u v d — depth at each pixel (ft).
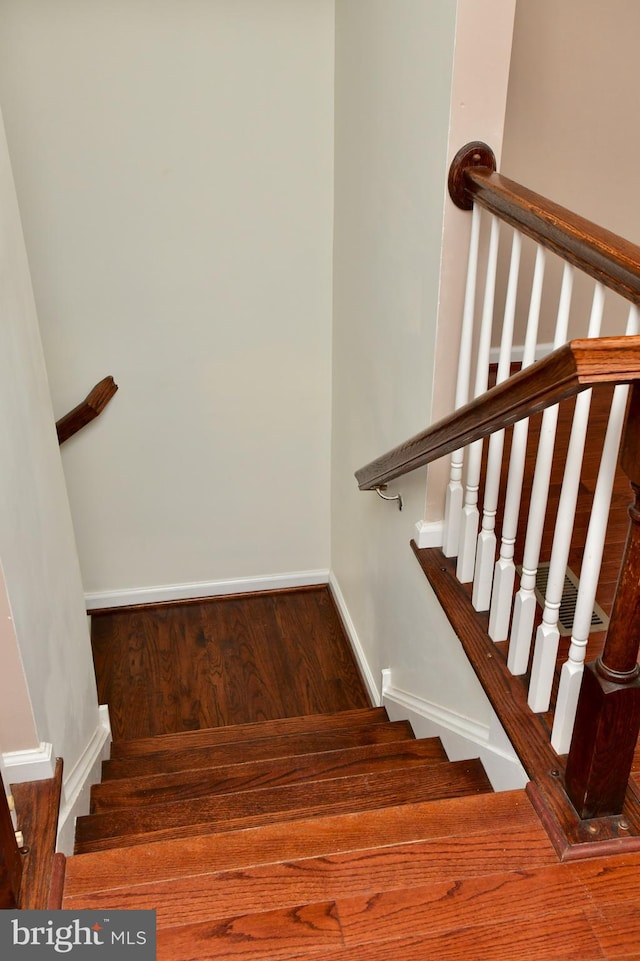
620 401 4.25
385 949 4.28
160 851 4.92
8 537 5.37
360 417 9.94
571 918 4.42
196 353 11.12
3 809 4.37
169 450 11.75
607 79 9.63
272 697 11.09
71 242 10.12
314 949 4.28
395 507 8.57
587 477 8.53
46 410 7.45
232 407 11.62
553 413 5.06
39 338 7.42
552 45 9.33
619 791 4.83
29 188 9.73
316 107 9.93
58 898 4.62
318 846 4.93
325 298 11.11
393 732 8.77
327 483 12.53
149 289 10.59
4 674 5.42
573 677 5.08
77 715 7.63
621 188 10.38
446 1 5.76
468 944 4.30
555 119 9.82
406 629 8.64
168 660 11.79
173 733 10.19
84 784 7.34
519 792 5.23
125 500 12.01
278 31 9.45
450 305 6.63
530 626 5.81
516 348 10.93
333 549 12.87
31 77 9.20
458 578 7.11
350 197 9.40
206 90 9.59
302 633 12.34
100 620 12.65
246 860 4.85
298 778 7.66
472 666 6.23
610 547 7.48
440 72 6.03
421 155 6.66
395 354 8.05
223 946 4.30
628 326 4.24
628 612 4.28
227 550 12.78
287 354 11.40
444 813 5.09
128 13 9.06
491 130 5.99
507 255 10.24
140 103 9.53
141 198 10.03
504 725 5.65
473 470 6.57
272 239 10.60
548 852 4.79
